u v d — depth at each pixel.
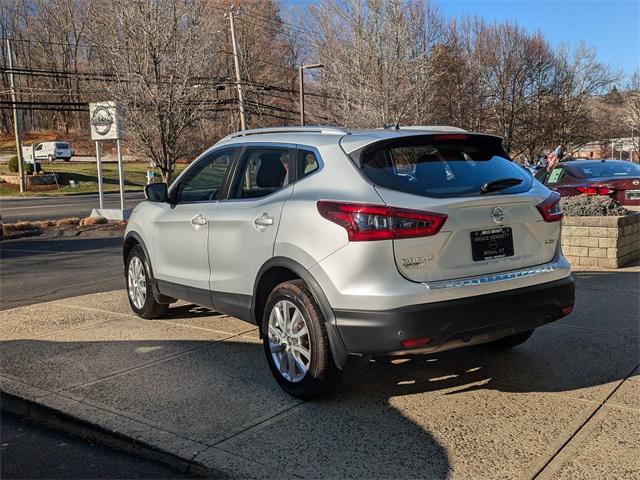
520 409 4.11
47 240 15.49
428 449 3.60
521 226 4.32
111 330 6.23
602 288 7.38
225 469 3.43
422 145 4.39
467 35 48.97
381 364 5.09
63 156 63.19
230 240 4.99
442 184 4.18
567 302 4.45
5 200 39.00
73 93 44.38
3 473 3.56
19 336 6.09
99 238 15.77
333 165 4.29
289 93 50.03
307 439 3.76
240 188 5.14
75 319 6.72
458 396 4.38
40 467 3.64
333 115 34.22
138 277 6.68
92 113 19.56
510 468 3.36
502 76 48.41
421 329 3.83
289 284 4.38
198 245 5.41
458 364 5.04
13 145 75.69
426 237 3.91
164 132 18.19
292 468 3.43
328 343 4.16
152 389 4.61
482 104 47.72
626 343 5.39
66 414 4.16
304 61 52.53
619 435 3.69
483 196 4.14
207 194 5.59
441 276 3.98
